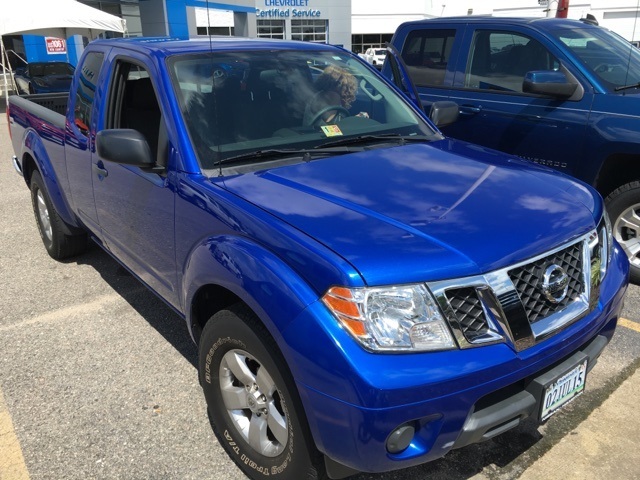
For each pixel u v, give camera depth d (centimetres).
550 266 219
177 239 278
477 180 267
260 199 241
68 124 404
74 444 276
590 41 493
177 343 367
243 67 324
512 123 496
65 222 468
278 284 204
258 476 242
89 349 361
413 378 185
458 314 198
